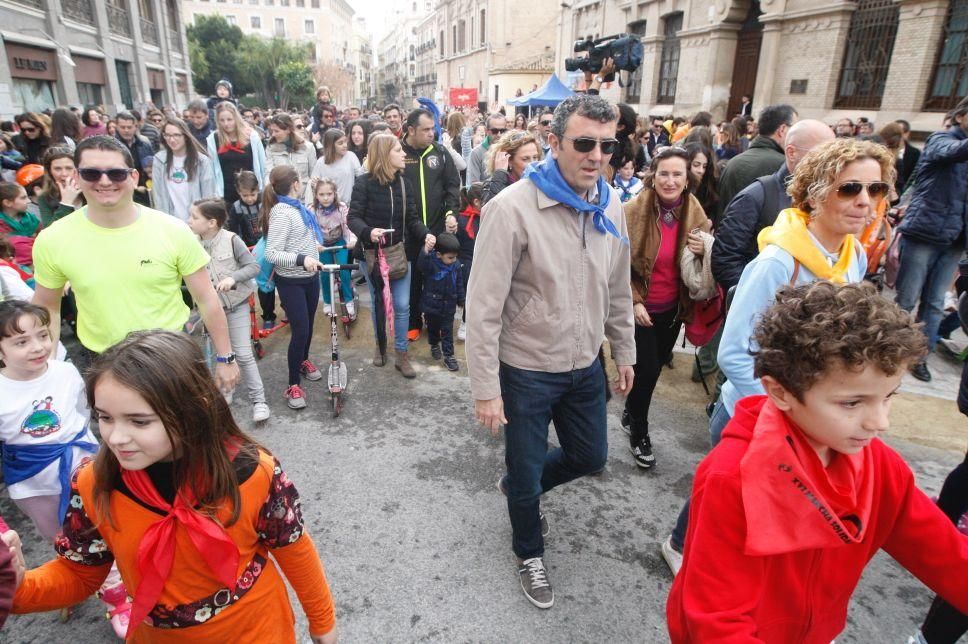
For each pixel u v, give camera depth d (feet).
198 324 12.20
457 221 16.88
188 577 4.17
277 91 167.94
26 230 15.26
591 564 8.59
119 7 70.95
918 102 31.83
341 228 17.01
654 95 56.34
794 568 3.74
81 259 7.41
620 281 7.88
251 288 12.19
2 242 10.93
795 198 6.60
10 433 7.04
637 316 10.16
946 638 6.00
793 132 8.71
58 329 7.92
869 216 6.03
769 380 3.57
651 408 13.19
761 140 12.20
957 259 14.66
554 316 6.99
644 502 10.03
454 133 26.40
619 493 10.27
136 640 4.60
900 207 18.10
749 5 44.55
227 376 8.96
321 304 19.75
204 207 11.32
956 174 13.75
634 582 8.26
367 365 15.42
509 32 118.01
